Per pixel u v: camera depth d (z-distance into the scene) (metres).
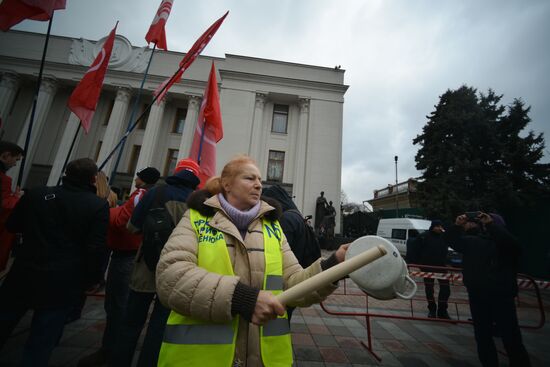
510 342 2.49
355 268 0.82
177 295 0.86
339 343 3.35
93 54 19.33
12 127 18.44
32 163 17.94
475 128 12.98
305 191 17.41
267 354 0.99
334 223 15.82
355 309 4.95
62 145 17.88
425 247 5.00
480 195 12.23
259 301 0.83
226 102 18.47
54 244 1.76
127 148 18.94
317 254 2.14
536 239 10.79
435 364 2.93
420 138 15.15
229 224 1.09
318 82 18.88
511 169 12.40
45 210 1.78
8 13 3.13
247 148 17.89
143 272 1.91
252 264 1.05
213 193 1.48
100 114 19.59
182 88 19.27
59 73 18.98
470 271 2.75
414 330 4.00
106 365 2.34
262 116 18.94
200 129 4.00
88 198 1.89
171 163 19.31
